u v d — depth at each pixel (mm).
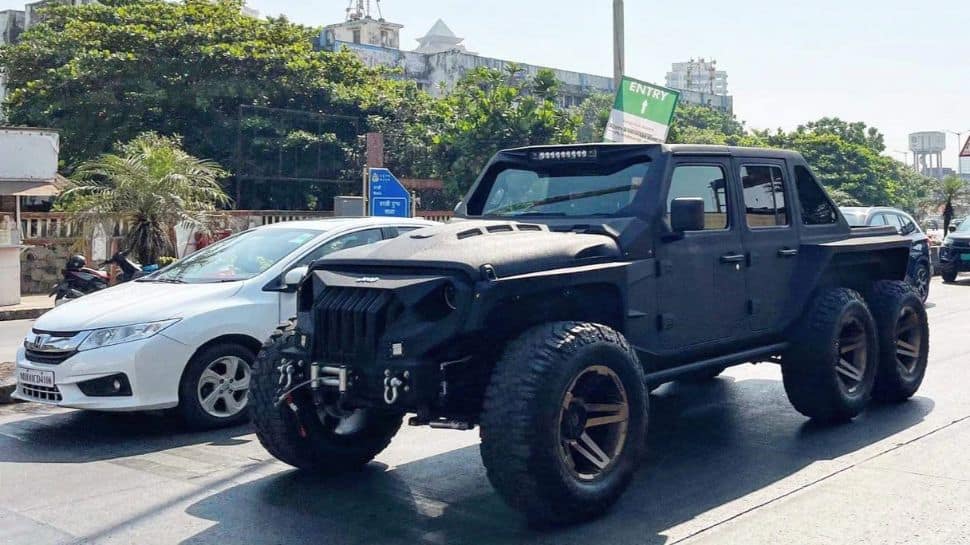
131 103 31297
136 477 5984
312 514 5145
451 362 4805
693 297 5895
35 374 7148
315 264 5227
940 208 41250
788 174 6926
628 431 5012
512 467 4508
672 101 13484
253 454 6574
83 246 18266
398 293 4703
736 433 6867
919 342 7754
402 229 8633
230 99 32750
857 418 7219
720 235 6148
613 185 5934
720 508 5082
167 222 17344
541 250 5043
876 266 7766
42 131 22219
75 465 6328
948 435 6602
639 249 5539
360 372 4797
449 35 108688
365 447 5961
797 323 6730
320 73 34750
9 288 17750
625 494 5371
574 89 70312
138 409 6996
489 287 4582
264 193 31812
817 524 4793
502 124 32281
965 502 5121
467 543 4613
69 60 32781
